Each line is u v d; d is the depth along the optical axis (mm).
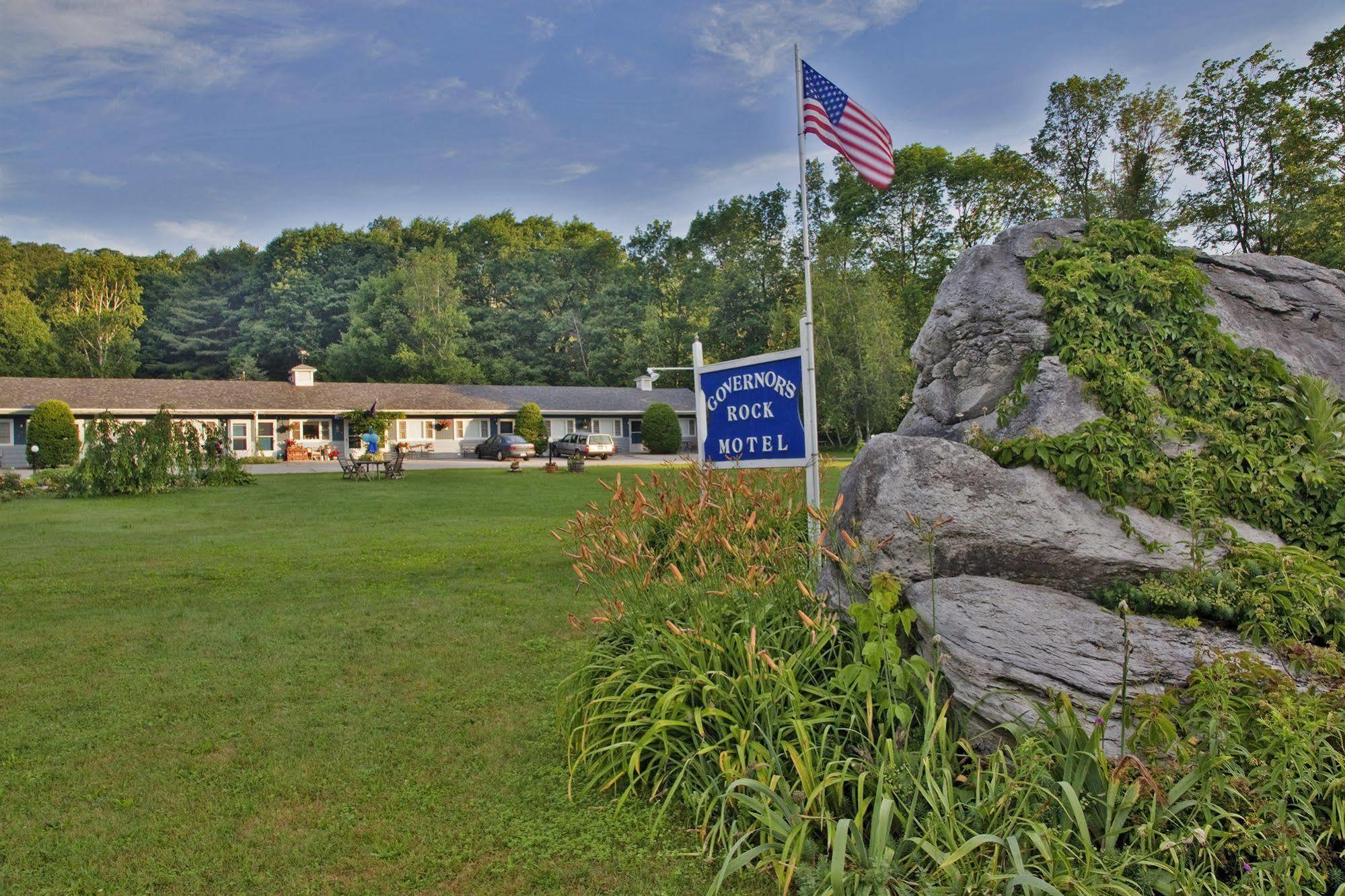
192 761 3930
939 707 3289
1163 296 4113
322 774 3777
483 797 3529
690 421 46656
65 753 4027
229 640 6059
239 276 65125
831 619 3586
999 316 4379
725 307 53844
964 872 2475
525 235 77750
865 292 39969
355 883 2875
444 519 13609
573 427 44125
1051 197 39031
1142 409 3773
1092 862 2404
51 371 55062
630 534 4527
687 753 3352
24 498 17844
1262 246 32062
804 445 6098
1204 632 3105
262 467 31250
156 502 16891
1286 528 3697
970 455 3643
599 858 3008
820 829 2846
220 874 2945
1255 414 3910
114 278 62188
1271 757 2615
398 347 57969
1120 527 3484
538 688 4965
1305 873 2363
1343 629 3078
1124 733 2639
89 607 7137
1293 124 30219
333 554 9922
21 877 2926
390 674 5258
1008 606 3230
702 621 3703
